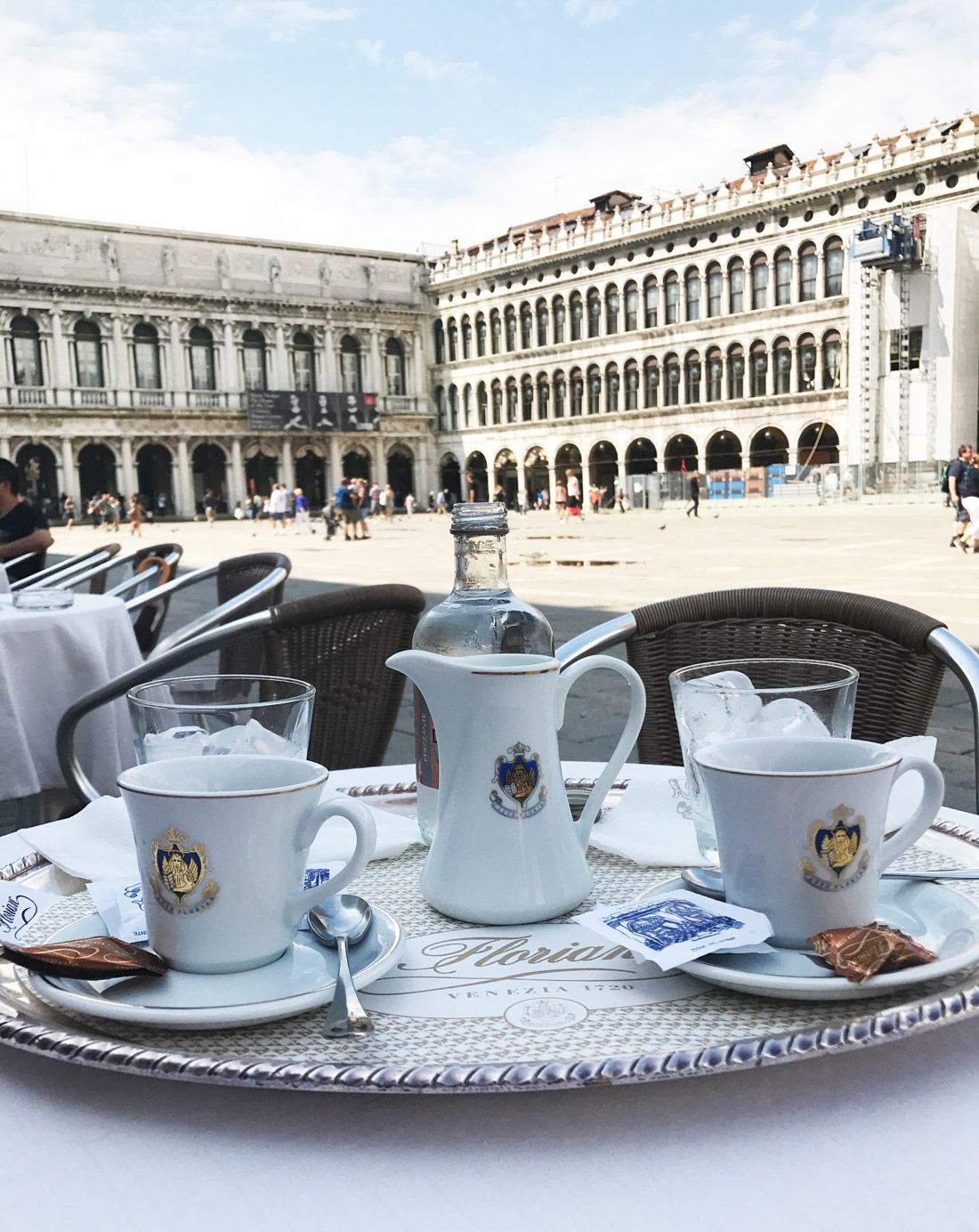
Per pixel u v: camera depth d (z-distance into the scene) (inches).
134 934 38.5
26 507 259.3
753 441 1772.9
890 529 926.4
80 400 1889.8
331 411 2100.1
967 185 1488.7
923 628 75.7
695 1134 26.6
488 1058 29.9
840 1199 24.0
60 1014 33.1
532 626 53.0
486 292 2137.1
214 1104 28.8
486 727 41.6
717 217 1743.4
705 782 37.6
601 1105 28.1
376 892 46.3
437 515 2107.5
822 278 1649.9
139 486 2117.4
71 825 51.8
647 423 1887.3
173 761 36.9
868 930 33.4
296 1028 32.1
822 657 80.8
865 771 34.5
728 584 490.0
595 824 53.5
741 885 36.1
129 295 1910.7
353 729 106.7
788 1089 28.8
